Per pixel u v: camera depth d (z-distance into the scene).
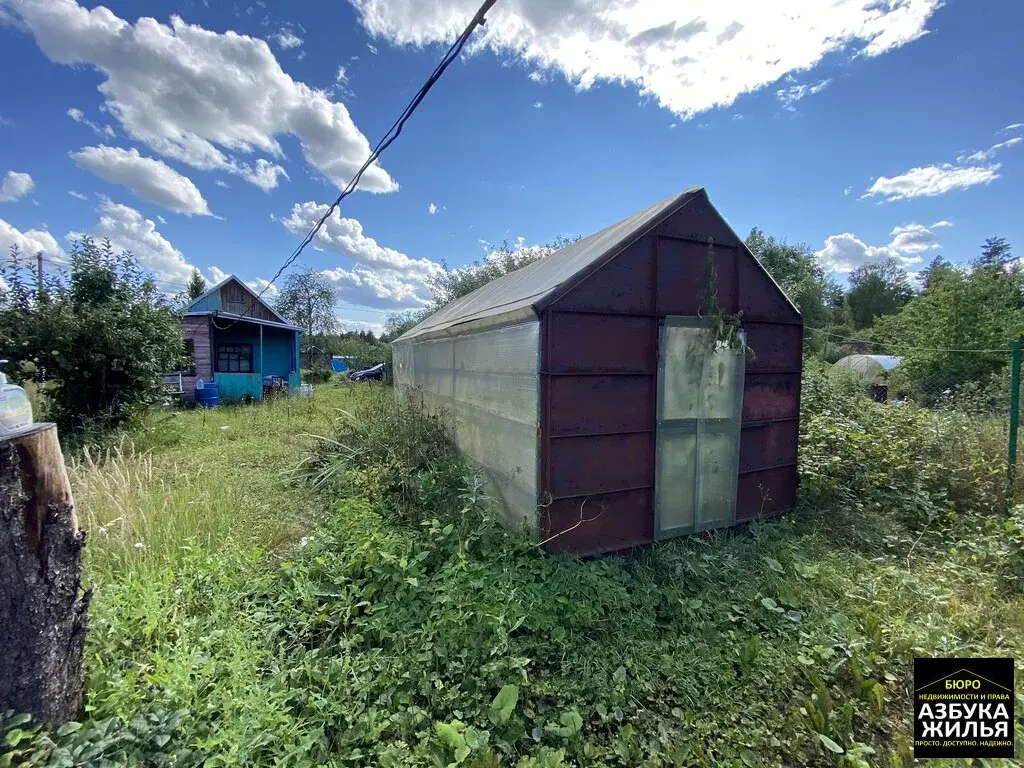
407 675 2.15
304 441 7.42
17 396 1.77
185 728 1.72
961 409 6.46
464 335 5.08
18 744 1.53
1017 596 2.89
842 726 1.96
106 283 7.37
